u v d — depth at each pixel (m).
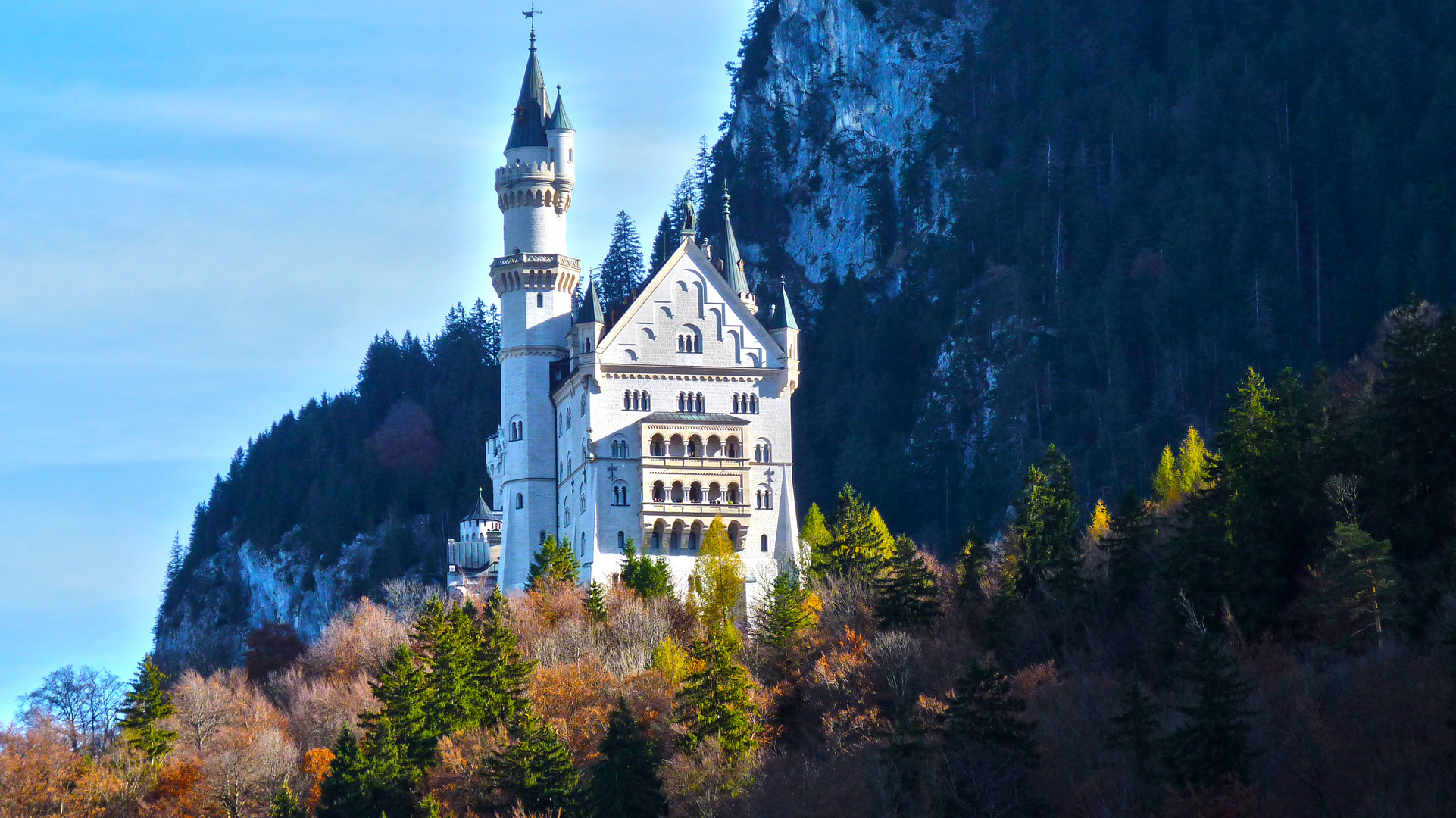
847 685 131.75
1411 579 124.50
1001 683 116.88
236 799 136.75
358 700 154.38
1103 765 110.31
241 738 143.62
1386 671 111.25
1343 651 119.00
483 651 139.12
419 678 137.38
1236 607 128.25
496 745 127.00
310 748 148.50
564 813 118.06
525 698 138.88
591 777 121.38
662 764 122.56
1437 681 108.06
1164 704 117.06
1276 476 133.88
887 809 108.88
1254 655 123.31
